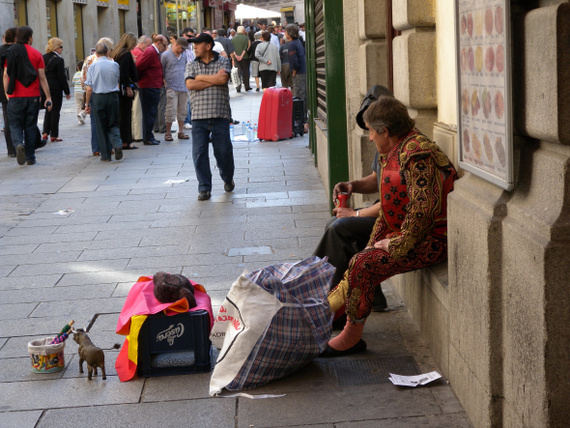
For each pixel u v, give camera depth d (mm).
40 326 4812
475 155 3168
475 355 3199
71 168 11250
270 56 21578
